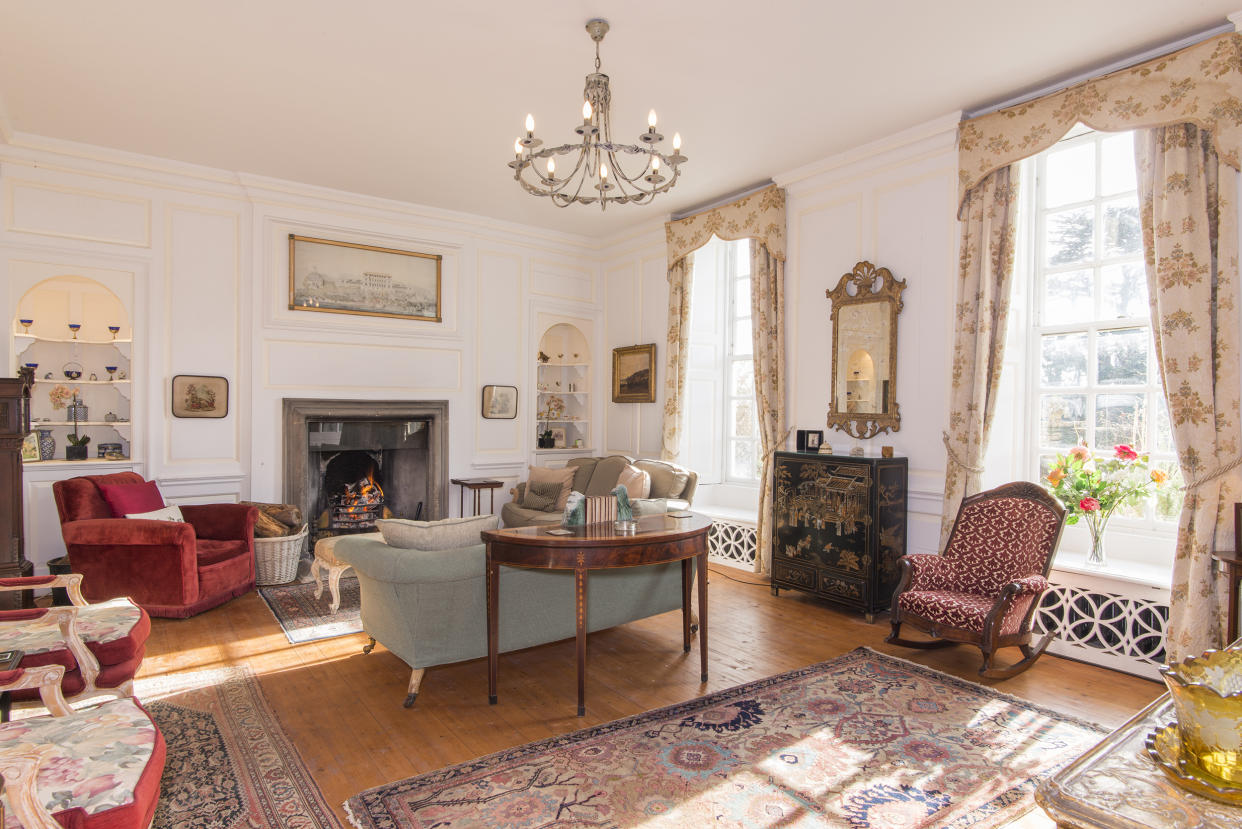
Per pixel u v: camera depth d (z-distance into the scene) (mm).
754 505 6410
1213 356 3264
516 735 2852
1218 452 3211
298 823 2229
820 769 2574
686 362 6465
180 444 5371
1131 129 3508
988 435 4195
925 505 4535
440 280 6586
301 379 5867
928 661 3744
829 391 5164
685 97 4148
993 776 2529
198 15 3293
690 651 3885
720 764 2607
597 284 7688
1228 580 3004
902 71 3826
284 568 5289
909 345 4648
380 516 6816
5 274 4770
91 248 5043
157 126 4625
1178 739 1702
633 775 2523
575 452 7535
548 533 3188
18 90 4094
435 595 3145
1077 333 4227
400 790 2408
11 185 4793
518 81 3965
